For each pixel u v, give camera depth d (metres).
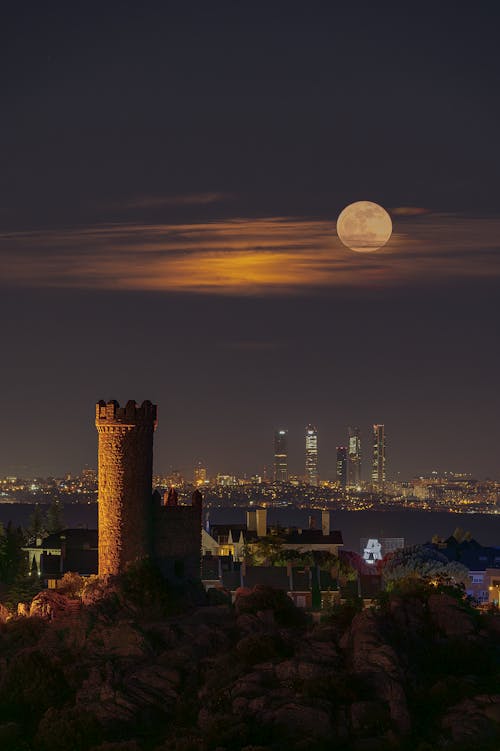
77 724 119.19
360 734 112.38
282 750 109.75
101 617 141.50
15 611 162.38
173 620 144.00
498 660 128.38
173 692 125.69
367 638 124.44
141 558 149.38
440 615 133.75
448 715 114.31
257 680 120.94
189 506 155.50
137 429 149.38
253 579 186.50
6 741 119.00
